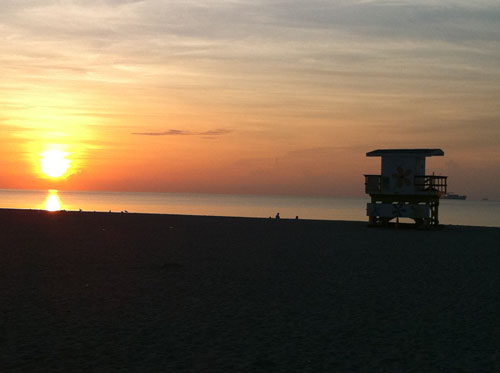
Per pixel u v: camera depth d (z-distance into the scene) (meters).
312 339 10.07
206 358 8.84
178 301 13.23
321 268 18.89
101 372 8.09
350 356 9.06
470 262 20.81
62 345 9.44
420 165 39.66
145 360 8.69
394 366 8.56
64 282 15.42
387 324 11.23
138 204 185.50
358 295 14.23
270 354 9.11
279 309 12.52
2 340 9.66
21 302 12.75
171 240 27.78
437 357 9.05
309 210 148.62
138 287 14.93
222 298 13.67
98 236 29.16
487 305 13.11
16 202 171.75
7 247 23.28
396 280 16.58
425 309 12.65
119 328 10.66
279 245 26.23
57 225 36.28
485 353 9.29
